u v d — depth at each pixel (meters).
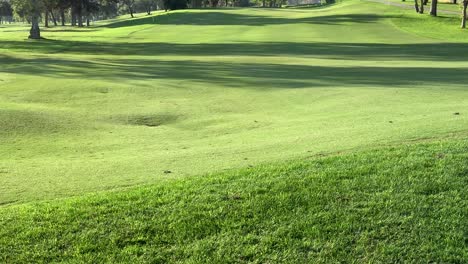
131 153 7.03
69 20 116.56
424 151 6.00
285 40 33.50
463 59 21.56
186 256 3.91
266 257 3.89
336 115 9.34
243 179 5.30
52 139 7.96
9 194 5.18
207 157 6.56
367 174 5.30
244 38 35.69
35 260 3.86
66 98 11.55
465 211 4.47
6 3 92.25
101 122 9.27
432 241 4.07
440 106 9.50
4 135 8.05
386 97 10.95
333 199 4.74
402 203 4.62
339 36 35.53
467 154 5.75
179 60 21.05
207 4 106.31
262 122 9.12
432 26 41.88
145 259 3.88
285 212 4.52
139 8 125.31
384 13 51.53
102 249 4.01
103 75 15.45
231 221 4.39
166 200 4.81
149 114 9.96
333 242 4.07
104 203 4.77
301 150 6.63
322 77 14.82
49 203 4.82
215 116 9.77
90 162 6.48
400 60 21.16
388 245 4.03
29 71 16.55
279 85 13.31
